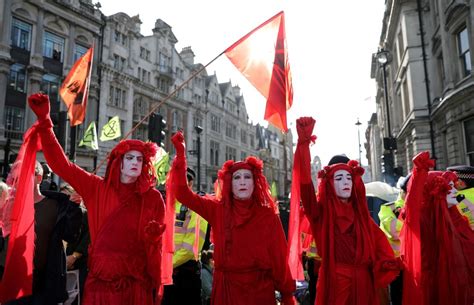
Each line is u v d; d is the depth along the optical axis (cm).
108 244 262
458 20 1362
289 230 293
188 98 3494
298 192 299
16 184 279
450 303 325
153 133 736
